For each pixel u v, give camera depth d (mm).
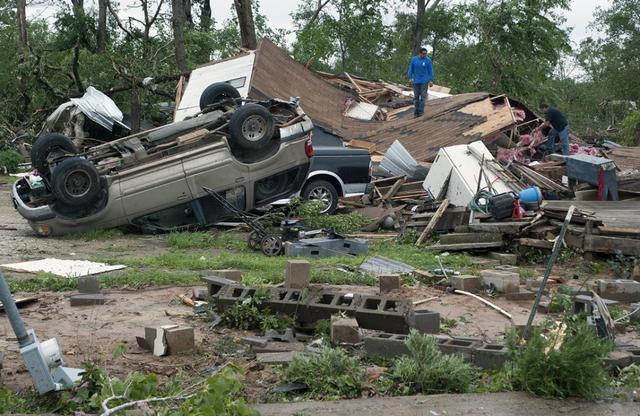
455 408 5859
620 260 12250
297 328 8125
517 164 16734
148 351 7305
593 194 15680
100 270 11258
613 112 49562
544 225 13242
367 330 7871
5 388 6059
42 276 10555
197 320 8469
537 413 5770
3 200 20844
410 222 15023
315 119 22859
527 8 38594
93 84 30719
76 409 5668
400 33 49625
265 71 22625
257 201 15328
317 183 16734
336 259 12227
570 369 6062
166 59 32656
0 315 8688
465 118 22250
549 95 40812
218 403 4781
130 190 14508
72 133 25484
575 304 8102
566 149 20844
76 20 38875
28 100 32156
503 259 12758
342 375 6320
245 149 15070
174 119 21922
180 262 11789
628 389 6258
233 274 9641
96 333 7934
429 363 6371
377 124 23875
